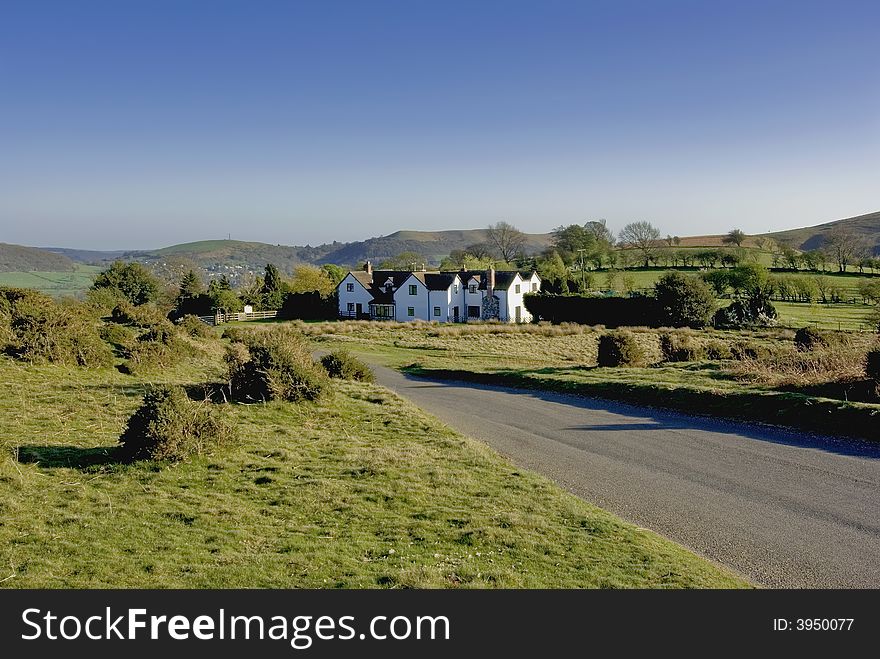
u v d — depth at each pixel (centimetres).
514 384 2742
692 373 2423
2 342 2041
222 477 1137
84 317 2903
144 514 947
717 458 1391
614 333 3000
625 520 1023
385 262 12244
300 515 979
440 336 5078
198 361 2766
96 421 1453
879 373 1773
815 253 9938
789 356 2483
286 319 7406
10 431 1312
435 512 1002
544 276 8338
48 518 907
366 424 1639
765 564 857
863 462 1318
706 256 11506
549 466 1354
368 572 786
